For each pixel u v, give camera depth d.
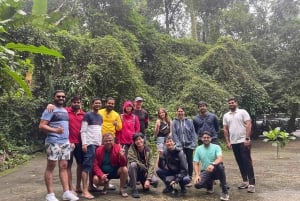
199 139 5.95
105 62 11.78
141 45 15.36
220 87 14.04
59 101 4.55
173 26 21.55
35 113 11.54
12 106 10.90
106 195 5.21
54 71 11.68
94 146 5.09
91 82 11.35
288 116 19.42
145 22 16.67
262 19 19.12
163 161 5.38
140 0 20.11
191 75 14.26
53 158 4.48
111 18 14.66
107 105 5.48
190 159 5.97
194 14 19.77
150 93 14.13
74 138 5.08
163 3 20.34
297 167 7.82
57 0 13.49
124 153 5.14
